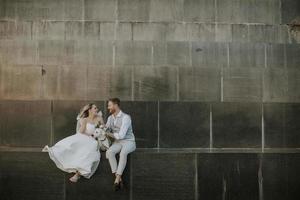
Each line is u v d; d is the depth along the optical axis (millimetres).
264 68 12609
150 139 12375
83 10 12680
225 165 11289
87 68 12484
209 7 12734
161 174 11141
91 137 10938
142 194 11062
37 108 12320
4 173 11023
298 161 11398
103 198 10906
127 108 12414
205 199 11195
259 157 11359
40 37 12562
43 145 12242
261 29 12734
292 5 12750
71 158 10789
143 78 12516
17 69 12414
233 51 12695
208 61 12641
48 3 12656
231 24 12773
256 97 12539
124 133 10711
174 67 12562
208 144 12398
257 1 12742
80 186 10891
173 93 12500
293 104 12516
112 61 12547
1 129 12219
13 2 12609
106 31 12648
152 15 12734
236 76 12586
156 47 12625
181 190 11172
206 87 12547
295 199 11328
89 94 12430
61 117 12328
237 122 12445
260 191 11297
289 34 12773
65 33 12602
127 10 12727
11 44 12492
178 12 12766
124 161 10773
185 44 12664
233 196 11250
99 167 10898
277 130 12445
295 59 12727
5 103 12281
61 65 12477
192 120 12438
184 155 11219
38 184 10969
